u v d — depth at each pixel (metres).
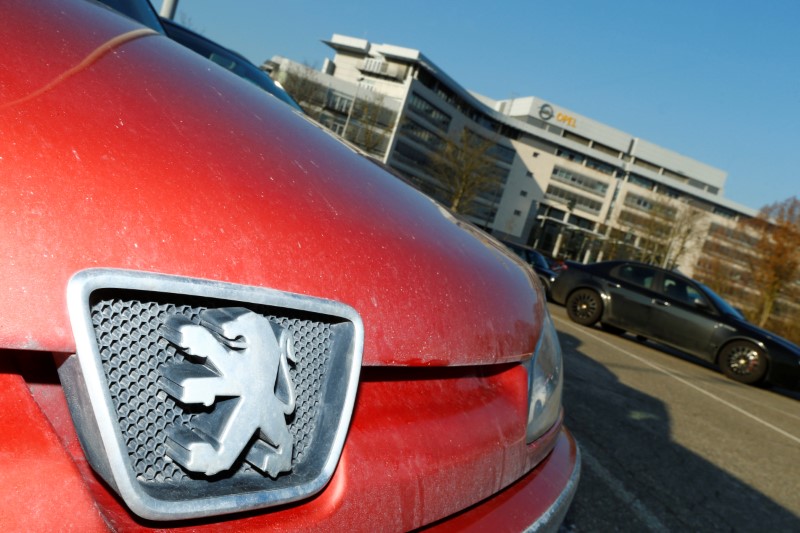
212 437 0.54
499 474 1.01
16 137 0.52
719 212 94.81
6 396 0.48
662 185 92.81
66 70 0.67
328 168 0.95
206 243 0.59
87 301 0.48
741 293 48.69
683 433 4.32
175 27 3.41
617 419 4.17
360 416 0.77
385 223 0.92
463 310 0.96
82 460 0.52
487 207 89.56
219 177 0.67
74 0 0.99
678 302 9.29
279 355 0.58
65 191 0.52
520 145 89.94
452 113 81.12
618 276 9.87
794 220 38.75
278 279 0.64
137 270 0.52
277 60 64.81
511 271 1.30
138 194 0.57
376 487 0.71
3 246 0.47
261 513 0.59
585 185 91.38
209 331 0.55
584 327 9.84
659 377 6.57
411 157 76.56
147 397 0.52
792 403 8.42
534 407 1.22
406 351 0.80
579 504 2.63
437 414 0.90
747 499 3.36
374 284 0.77
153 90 0.77
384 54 78.19
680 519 2.82
